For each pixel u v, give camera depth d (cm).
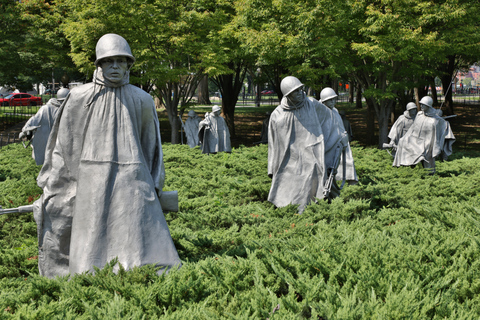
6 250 593
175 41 2066
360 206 763
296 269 436
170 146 2011
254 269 432
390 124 3366
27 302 398
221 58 2203
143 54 2016
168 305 387
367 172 1322
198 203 871
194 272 417
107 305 359
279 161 895
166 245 469
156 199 479
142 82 2166
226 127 2161
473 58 3117
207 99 5544
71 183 485
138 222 460
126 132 476
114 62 472
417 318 338
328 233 569
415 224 608
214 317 349
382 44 1842
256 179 1098
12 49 2561
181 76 2506
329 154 898
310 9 1842
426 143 1427
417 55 1983
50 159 497
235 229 645
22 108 4147
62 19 2366
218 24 2231
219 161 1545
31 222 762
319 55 1906
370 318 330
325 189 862
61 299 387
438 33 1950
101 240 455
